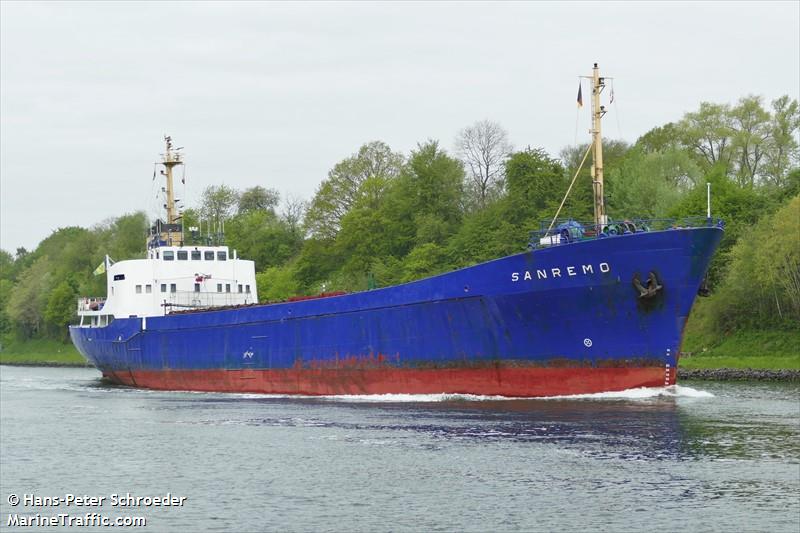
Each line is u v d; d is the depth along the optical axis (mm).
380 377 110438
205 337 132375
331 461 74812
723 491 64438
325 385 116000
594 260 95125
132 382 150750
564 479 67625
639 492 64375
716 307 169750
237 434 88375
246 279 153250
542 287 97500
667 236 93375
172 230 158750
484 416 90750
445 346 104750
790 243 155250
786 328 161375
